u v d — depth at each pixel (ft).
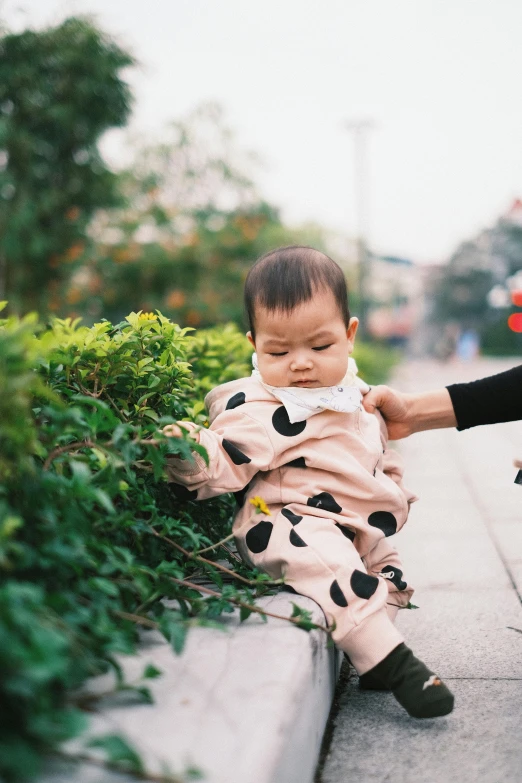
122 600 5.76
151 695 4.77
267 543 6.76
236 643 5.62
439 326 217.56
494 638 8.04
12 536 4.81
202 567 7.03
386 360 65.36
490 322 191.21
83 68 26.99
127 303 34.53
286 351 7.05
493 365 117.19
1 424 4.32
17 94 26.86
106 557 5.57
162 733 4.33
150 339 7.52
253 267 7.32
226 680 5.00
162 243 35.27
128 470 6.02
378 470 7.47
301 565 6.46
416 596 9.47
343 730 6.15
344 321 7.22
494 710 6.38
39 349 4.70
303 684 5.20
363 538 6.93
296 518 6.76
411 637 8.14
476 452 22.58
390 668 6.00
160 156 36.60
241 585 6.93
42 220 28.71
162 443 5.96
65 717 3.69
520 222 189.88
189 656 5.38
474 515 13.99
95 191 29.53
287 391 7.11
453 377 72.43
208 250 35.60
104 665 4.97
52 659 3.56
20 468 4.75
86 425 5.47
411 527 13.15
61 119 26.73
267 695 4.79
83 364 7.14
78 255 29.58
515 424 29.22
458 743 5.84
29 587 4.00
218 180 37.45
